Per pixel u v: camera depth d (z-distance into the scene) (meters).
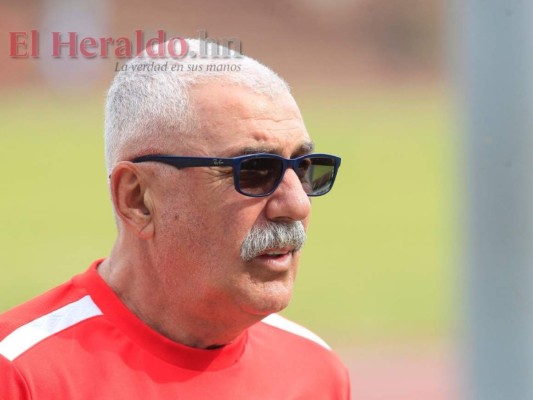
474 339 18.16
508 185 17.72
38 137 76.94
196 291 10.50
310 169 11.10
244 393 11.13
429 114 85.81
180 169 10.35
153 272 10.77
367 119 84.12
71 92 83.31
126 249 11.05
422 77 92.69
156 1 83.44
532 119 17.66
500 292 17.81
